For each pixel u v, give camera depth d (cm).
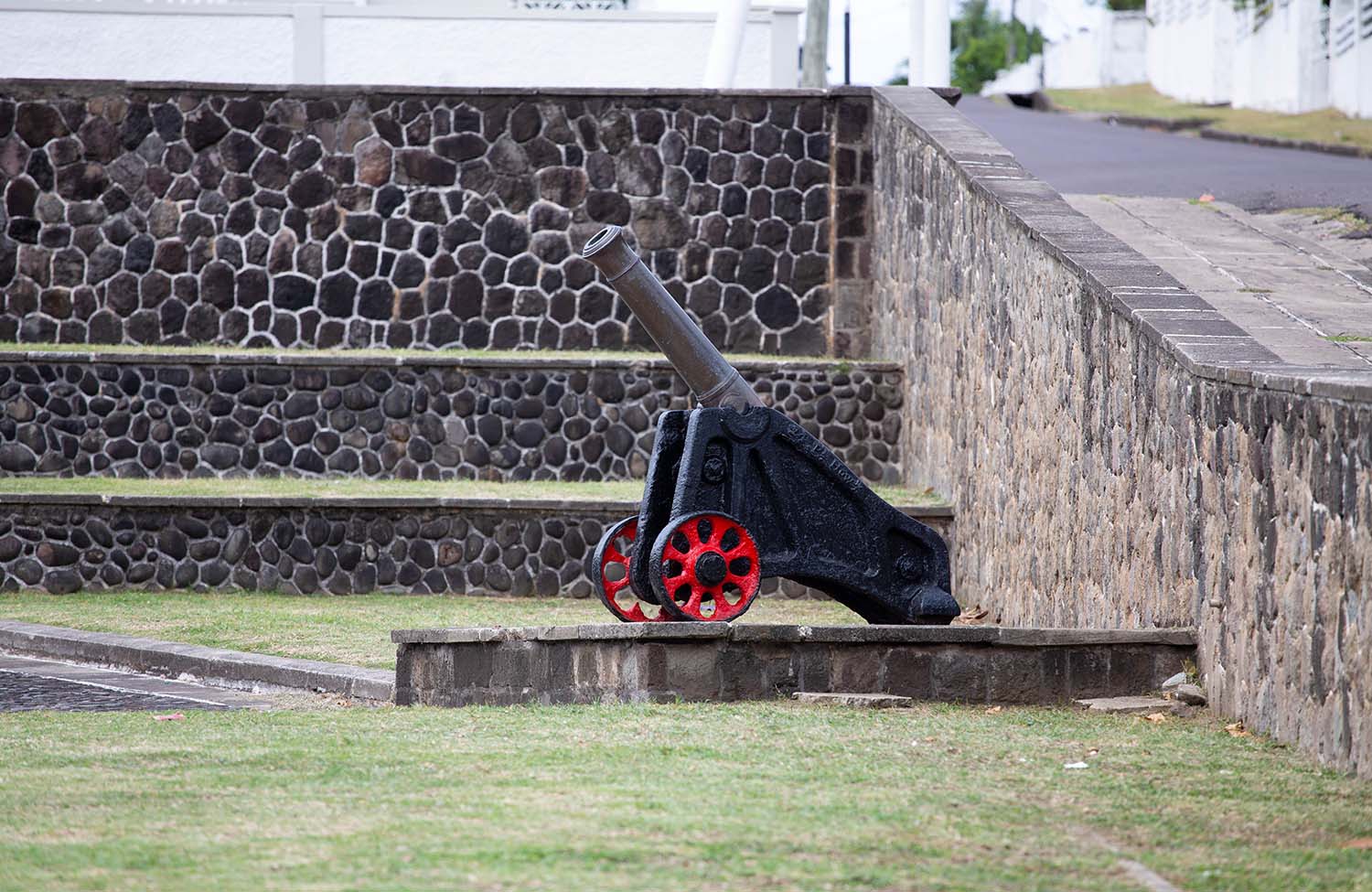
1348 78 5734
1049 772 1177
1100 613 1827
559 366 2908
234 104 3331
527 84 4128
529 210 3359
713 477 1684
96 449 2906
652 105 3366
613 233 1725
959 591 2506
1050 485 2023
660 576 1620
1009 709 1489
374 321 3341
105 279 3325
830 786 1108
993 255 2309
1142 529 1689
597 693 1505
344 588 2589
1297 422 1291
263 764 1205
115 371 2911
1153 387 1652
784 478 1720
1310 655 1260
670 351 1730
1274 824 1024
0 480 2831
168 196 3325
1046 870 898
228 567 2598
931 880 871
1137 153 4419
